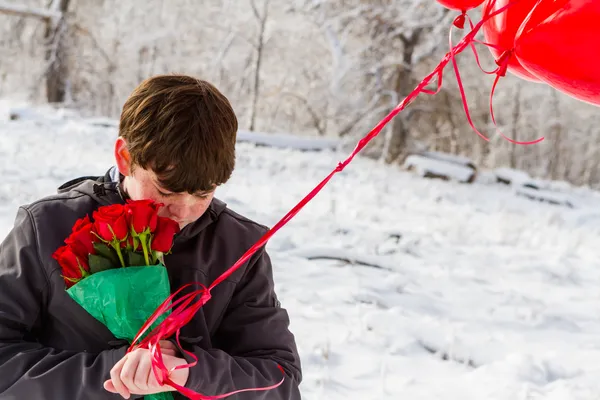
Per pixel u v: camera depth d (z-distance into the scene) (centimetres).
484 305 539
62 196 160
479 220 1069
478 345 432
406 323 451
